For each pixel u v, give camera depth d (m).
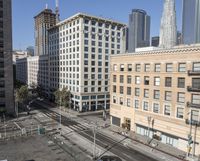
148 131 53.81
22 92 83.31
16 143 47.84
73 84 91.19
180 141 46.00
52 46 111.19
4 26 76.44
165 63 48.59
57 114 80.75
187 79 44.06
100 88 91.69
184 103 44.88
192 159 39.72
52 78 113.00
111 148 46.06
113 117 65.88
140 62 54.97
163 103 49.47
